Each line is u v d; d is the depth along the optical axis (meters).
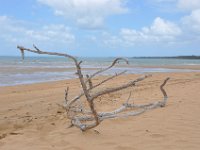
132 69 38.66
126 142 4.92
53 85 16.73
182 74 24.50
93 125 5.40
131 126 5.96
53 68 38.22
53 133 5.66
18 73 27.33
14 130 6.42
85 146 4.80
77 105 8.91
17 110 8.82
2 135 5.85
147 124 6.05
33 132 5.93
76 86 15.96
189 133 5.33
